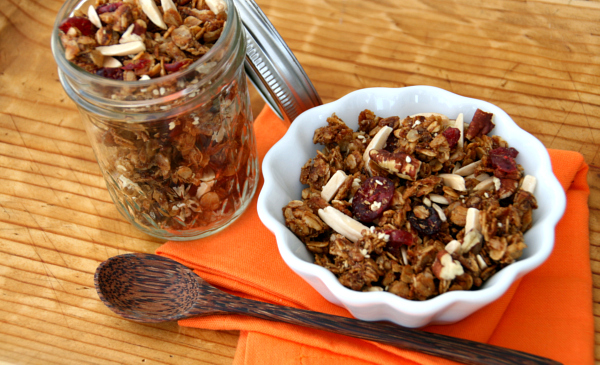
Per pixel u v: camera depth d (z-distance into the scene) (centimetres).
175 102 39
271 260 44
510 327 41
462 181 42
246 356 41
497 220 40
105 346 42
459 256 39
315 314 41
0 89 51
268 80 45
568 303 41
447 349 39
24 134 49
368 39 53
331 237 42
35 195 47
